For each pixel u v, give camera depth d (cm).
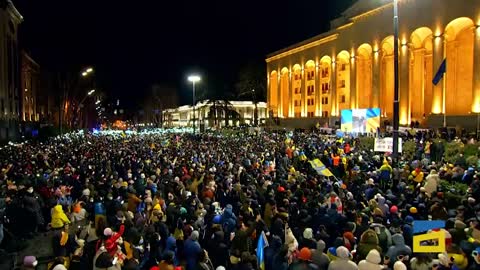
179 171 1722
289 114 8338
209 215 1036
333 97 6788
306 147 2648
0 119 4541
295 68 8162
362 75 6197
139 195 1335
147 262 884
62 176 1648
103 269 717
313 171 1758
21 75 6228
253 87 9688
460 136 3084
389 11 5356
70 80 6175
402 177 1551
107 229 797
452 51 4722
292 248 798
